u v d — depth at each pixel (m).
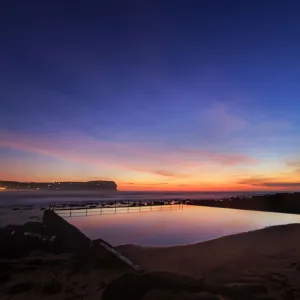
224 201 40.78
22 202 60.34
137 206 37.69
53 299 7.30
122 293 5.89
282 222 21.23
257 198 37.22
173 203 44.25
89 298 7.31
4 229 16.05
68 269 9.75
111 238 14.30
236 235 14.48
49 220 18.48
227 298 5.79
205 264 9.98
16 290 7.86
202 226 18.72
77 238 13.87
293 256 10.55
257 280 7.67
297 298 6.45
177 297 5.38
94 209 32.12
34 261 10.68
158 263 10.15
